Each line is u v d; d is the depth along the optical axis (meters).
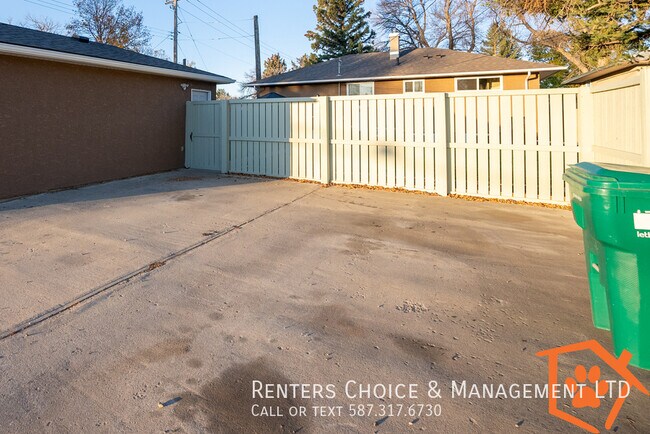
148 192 8.09
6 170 7.61
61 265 4.10
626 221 2.22
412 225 5.84
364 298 3.46
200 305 3.31
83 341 2.75
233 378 2.38
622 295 2.30
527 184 7.46
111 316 3.10
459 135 7.90
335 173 9.15
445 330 2.93
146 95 10.54
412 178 8.38
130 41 30.91
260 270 4.08
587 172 2.51
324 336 2.85
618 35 8.66
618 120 5.77
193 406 2.14
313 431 1.98
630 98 5.36
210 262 4.28
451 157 8.01
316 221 6.01
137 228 5.46
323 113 9.05
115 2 29.92
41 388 2.27
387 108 8.49
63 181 8.68
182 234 5.24
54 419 2.04
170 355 2.60
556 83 24.64
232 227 5.61
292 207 6.88
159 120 10.95
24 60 7.86
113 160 9.77
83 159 9.08
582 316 3.11
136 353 2.62
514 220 6.17
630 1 8.27
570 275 3.95
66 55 8.22
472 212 6.68
